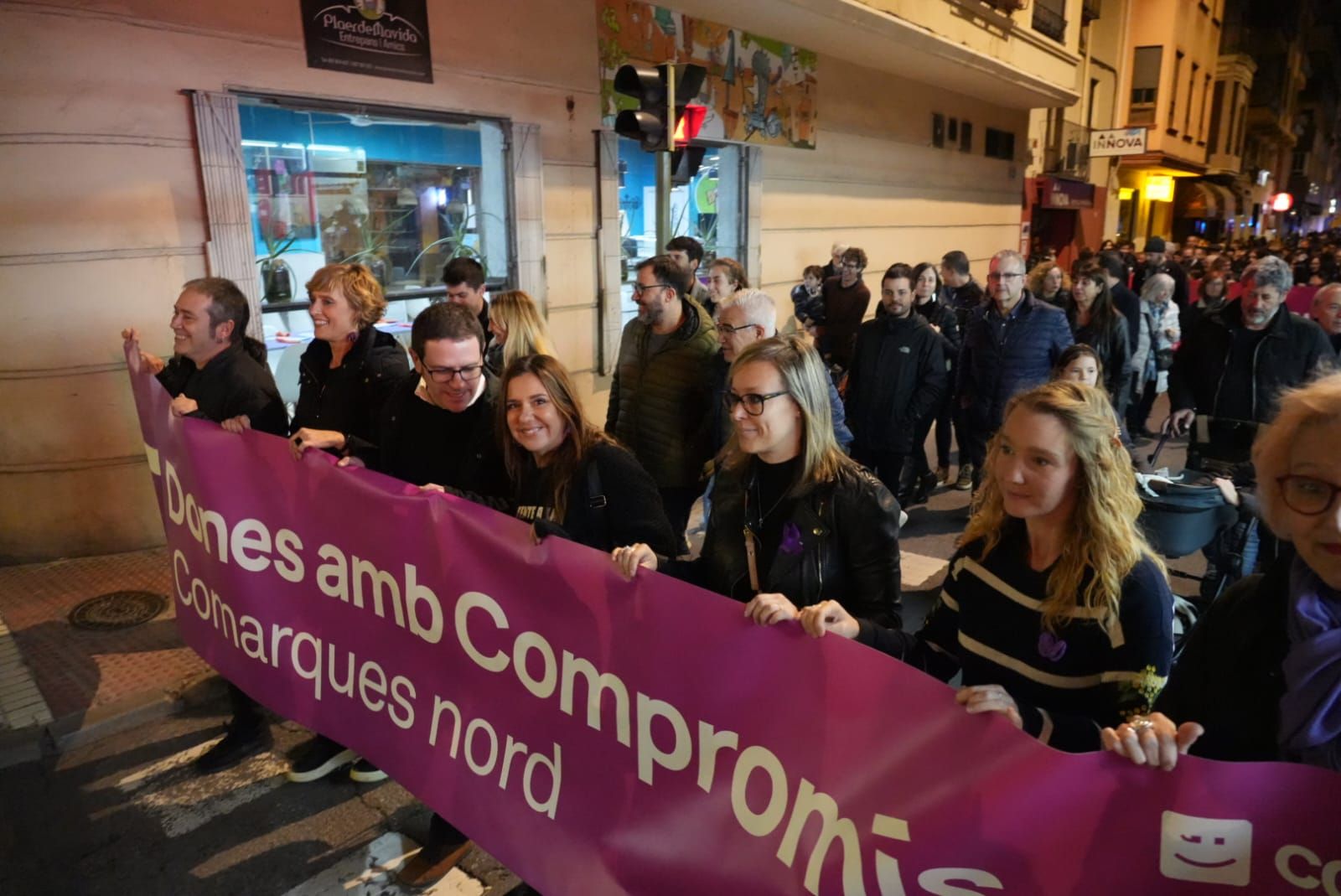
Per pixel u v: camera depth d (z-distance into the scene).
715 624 1.77
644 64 8.30
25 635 4.26
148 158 5.05
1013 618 1.75
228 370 3.27
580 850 2.10
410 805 3.10
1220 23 31.39
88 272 4.95
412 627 2.41
